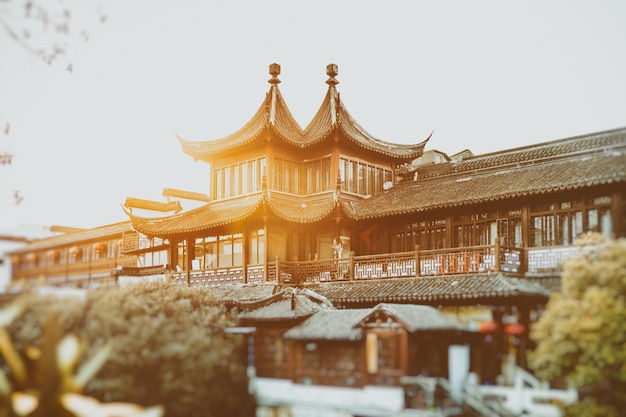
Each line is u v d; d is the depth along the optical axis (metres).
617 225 23.83
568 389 21.64
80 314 21.25
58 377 18.36
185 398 20.61
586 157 27.47
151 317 23.27
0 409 17.77
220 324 24.81
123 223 37.78
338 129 33.00
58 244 33.25
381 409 21.61
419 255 27.70
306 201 34.81
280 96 36.38
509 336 23.55
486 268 25.72
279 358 24.97
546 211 26.03
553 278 24.56
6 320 19.47
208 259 34.28
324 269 31.00
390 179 36.94
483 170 31.12
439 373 22.56
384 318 22.05
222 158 36.34
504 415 20.88
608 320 19.34
